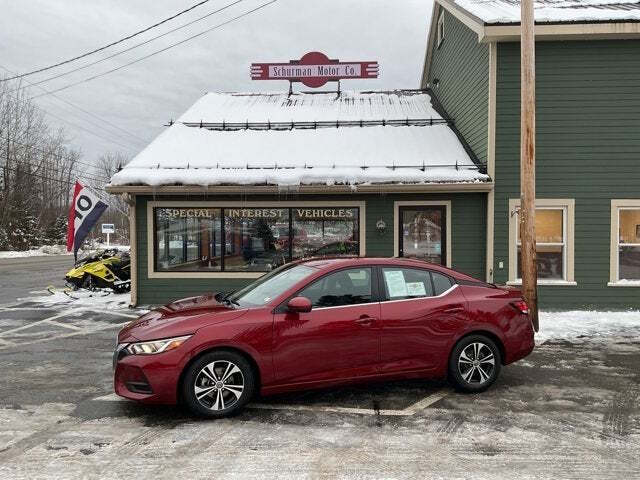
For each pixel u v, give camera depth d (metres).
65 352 7.57
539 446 4.26
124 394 4.82
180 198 11.72
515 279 11.04
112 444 4.26
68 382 6.07
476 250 11.45
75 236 14.15
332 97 16.53
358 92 17.05
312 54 16.73
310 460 3.98
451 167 11.58
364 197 11.70
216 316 5.00
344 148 12.50
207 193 11.44
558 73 10.87
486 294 5.85
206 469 3.82
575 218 10.95
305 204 11.75
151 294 11.79
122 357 4.89
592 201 10.92
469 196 11.45
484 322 5.70
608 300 10.97
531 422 4.80
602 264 10.96
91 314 10.84
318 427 4.67
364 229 11.70
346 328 5.21
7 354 7.45
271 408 5.18
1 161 45.06
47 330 9.20
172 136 13.16
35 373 6.45
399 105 15.55
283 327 5.04
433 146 12.52
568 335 8.53
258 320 5.00
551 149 10.91
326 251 11.77
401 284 5.59
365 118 14.33
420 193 11.52
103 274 13.78
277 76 16.77
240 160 11.99
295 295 5.21
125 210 60.06
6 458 3.99
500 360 5.84
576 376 6.29
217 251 11.80
